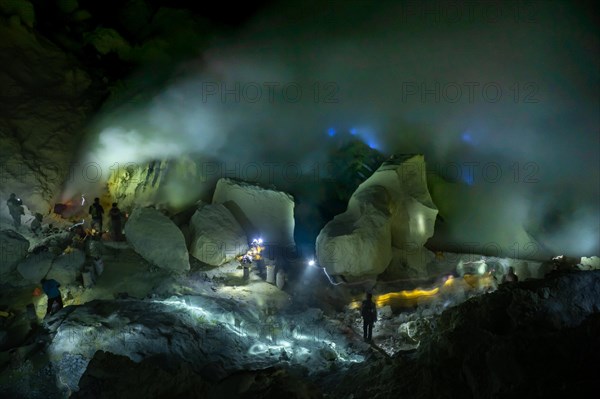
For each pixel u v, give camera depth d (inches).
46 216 720.3
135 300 496.1
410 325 517.3
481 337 296.5
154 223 608.1
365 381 345.1
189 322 455.2
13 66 796.0
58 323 424.2
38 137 760.3
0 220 658.8
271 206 714.2
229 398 244.4
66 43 917.8
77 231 651.5
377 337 520.7
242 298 562.3
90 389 282.8
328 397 326.3
